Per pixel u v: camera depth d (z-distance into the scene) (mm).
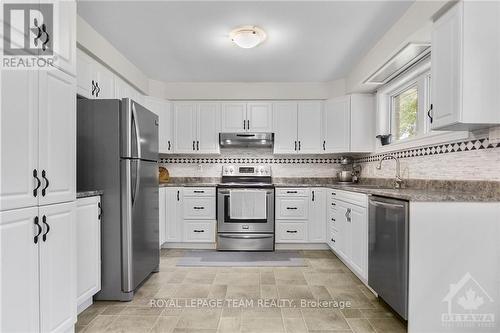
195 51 3010
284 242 3748
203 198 3773
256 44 2648
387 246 1951
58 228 1563
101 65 2766
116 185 2211
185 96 4062
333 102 3900
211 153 4094
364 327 1859
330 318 1973
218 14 2293
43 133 1457
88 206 2008
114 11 2248
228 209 3727
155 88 3963
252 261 3260
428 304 1691
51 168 1513
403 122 3193
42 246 1444
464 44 1616
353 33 2596
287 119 4062
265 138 4055
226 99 4066
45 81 1476
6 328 1250
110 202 2213
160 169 4305
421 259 1689
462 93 1618
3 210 1232
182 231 3779
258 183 4141
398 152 3002
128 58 3197
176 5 2170
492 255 1682
